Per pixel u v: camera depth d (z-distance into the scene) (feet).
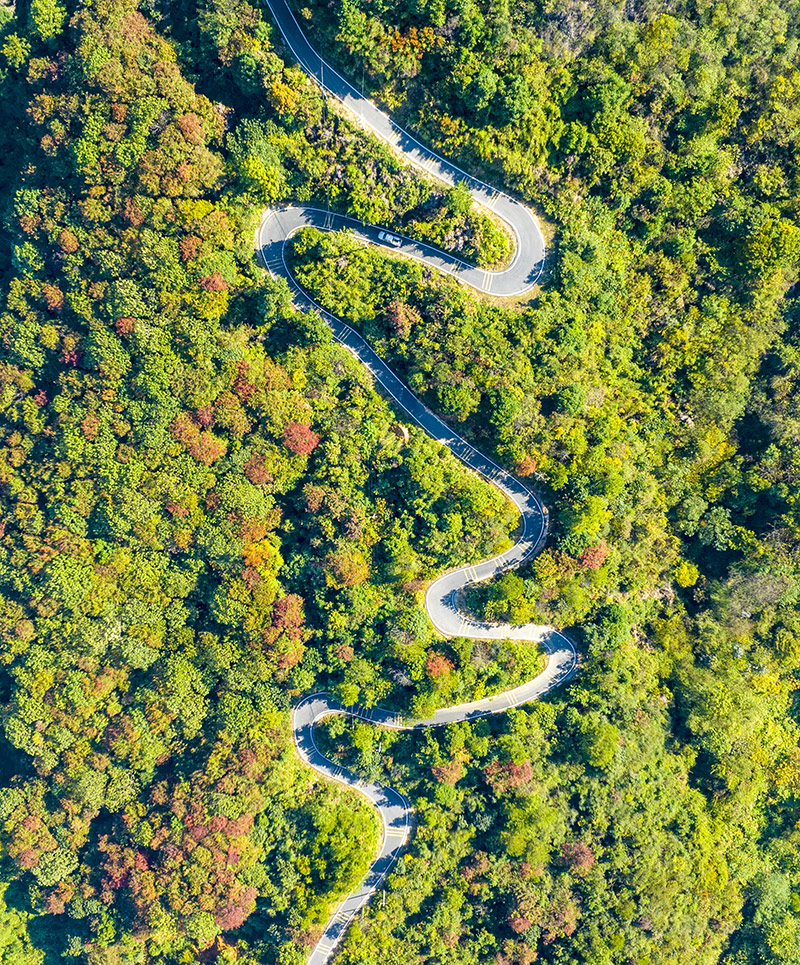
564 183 277.44
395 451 289.53
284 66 260.01
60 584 290.15
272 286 276.62
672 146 285.43
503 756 297.33
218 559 291.58
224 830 293.02
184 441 281.54
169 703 300.20
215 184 270.05
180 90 258.98
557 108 269.03
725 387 305.12
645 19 269.44
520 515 297.33
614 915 301.22
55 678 304.71
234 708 302.25
